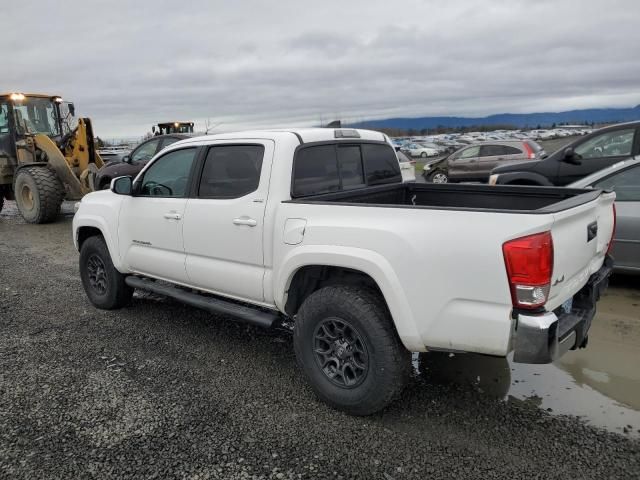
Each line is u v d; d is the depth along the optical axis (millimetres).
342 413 3145
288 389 3475
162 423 3068
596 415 3057
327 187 3834
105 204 4852
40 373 3775
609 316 4625
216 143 3855
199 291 4316
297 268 3205
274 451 2777
